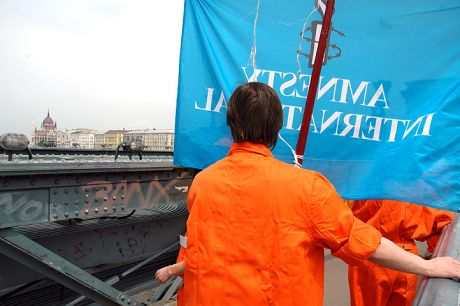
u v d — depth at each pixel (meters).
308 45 2.08
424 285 1.19
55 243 2.91
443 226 2.42
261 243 1.16
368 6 2.00
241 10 2.14
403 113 1.99
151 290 3.66
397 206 2.40
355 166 2.04
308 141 2.07
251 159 1.25
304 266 1.13
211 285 1.20
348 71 2.03
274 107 1.29
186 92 2.21
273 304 1.13
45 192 2.25
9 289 2.91
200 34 2.19
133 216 3.50
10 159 2.26
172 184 3.08
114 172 2.60
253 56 2.13
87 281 2.49
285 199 1.15
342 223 1.14
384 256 1.19
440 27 1.96
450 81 1.93
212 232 1.24
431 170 1.93
